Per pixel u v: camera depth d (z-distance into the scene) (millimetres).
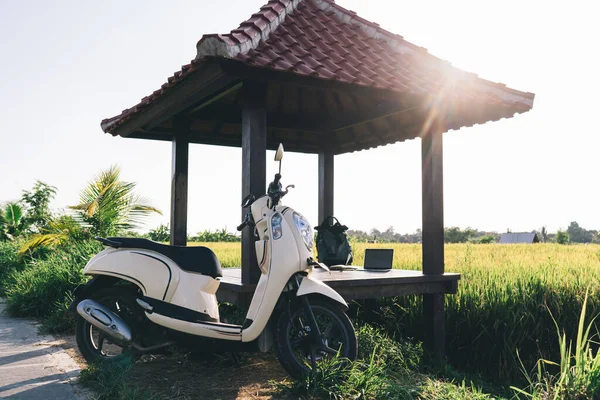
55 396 4168
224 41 4316
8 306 8289
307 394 4129
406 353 5793
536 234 54156
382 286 6047
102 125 7180
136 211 11953
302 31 5836
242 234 5152
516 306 7000
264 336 4469
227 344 4562
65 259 9086
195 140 7801
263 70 4707
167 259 4738
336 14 6750
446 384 4801
